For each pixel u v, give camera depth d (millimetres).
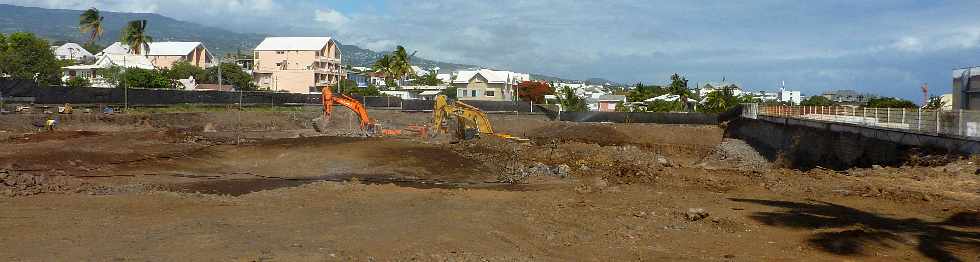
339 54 109625
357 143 37875
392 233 11516
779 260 11336
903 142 28281
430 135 44375
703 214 15086
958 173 22531
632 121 64125
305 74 98438
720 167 32125
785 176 25109
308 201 16234
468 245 10906
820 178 24062
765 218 15633
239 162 30172
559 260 10547
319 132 50812
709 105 94375
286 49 100250
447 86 117188
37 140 33094
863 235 13273
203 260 9000
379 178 26547
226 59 122125
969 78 36719
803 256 11695
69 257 9164
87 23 88125
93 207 14461
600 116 65250
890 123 32625
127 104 49562
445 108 43906
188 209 14523
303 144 36875
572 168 29688
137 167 26281
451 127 47938
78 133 37375
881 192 19609
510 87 94062
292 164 29688
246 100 59656
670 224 14398
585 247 11766
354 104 49906
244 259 9078
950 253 11906
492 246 11078
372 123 50156
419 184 24750
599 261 10758
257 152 32844
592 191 20188
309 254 9555
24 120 39656
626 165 29203
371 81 136000
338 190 18422
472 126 43531
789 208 17281
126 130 43969
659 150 51156
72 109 44500
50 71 69875
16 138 33500
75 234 11000
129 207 14586
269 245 10164
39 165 24031
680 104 93188
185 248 9828
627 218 14914
